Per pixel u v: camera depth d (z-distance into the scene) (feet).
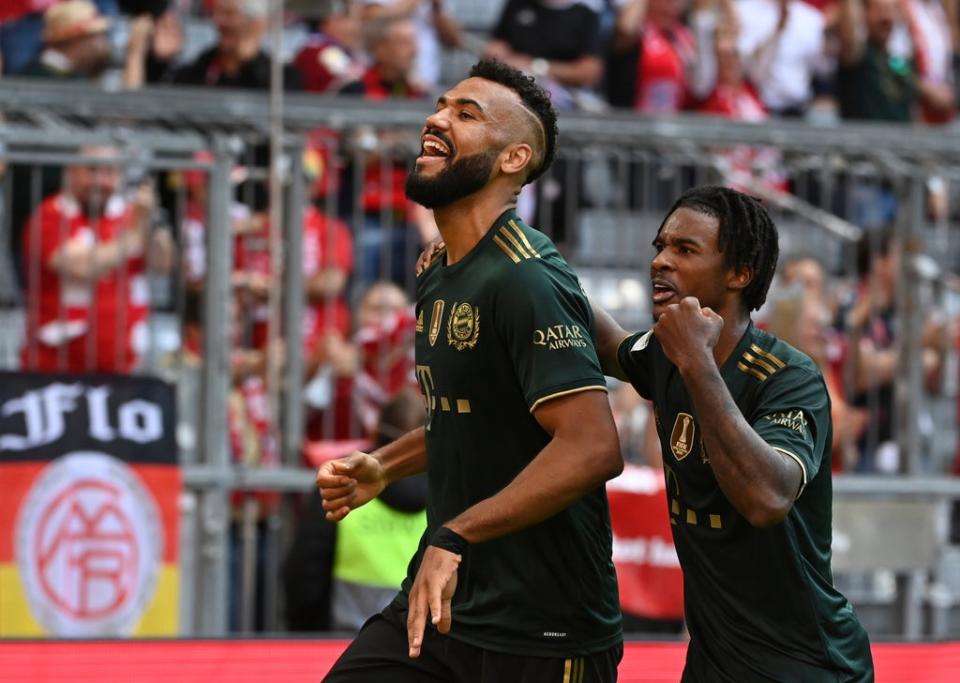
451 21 111.34
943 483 88.02
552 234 88.53
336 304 84.64
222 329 79.92
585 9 108.06
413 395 74.08
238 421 83.41
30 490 75.10
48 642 60.95
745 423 38.24
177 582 77.51
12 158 77.61
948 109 118.93
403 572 73.36
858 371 89.92
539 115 44.11
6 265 80.64
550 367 41.57
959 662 63.36
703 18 111.24
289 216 82.17
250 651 62.18
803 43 113.50
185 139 80.28
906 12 118.93
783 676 41.14
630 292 89.30
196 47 113.19
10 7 98.84
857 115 114.11
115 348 79.92
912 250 89.25
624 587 80.18
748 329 41.96
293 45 107.86
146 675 60.08
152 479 77.05
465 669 44.39
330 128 83.35
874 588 94.89
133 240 80.38
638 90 108.68
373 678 45.57
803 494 41.27
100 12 104.12
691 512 41.91
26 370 76.48
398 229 85.97
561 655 43.98
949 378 94.27
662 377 42.50
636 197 88.99
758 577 41.19
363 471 46.80
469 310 42.91
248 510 80.33
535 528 43.50
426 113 85.10
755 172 91.81
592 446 41.29
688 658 43.42
